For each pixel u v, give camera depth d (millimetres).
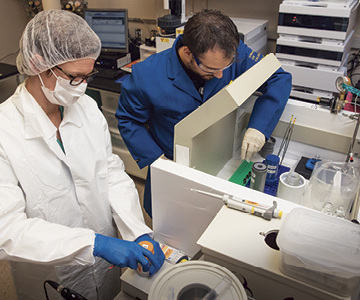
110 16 2301
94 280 1230
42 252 825
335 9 1416
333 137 1265
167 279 652
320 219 631
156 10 2602
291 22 1553
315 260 552
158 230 1067
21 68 915
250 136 1222
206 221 922
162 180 922
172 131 1394
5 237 823
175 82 1267
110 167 1197
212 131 1171
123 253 855
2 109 930
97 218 1150
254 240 684
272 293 671
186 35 1058
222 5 2295
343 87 1153
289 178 1075
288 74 1348
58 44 837
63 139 1011
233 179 1273
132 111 1393
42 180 966
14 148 904
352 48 1959
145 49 2275
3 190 851
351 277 549
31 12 3043
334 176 994
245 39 1673
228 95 896
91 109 1122
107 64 2348
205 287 639
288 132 1362
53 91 916
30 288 1197
